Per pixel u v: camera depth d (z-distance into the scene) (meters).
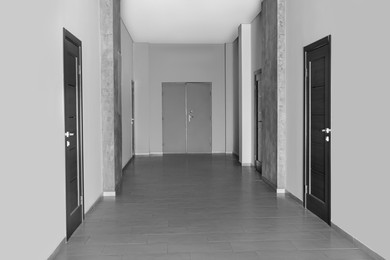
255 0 8.20
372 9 3.83
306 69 5.74
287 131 6.76
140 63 13.00
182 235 4.63
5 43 2.85
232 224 5.07
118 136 7.44
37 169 3.46
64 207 4.31
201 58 13.48
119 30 7.73
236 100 12.82
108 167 6.80
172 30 11.03
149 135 13.38
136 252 4.06
